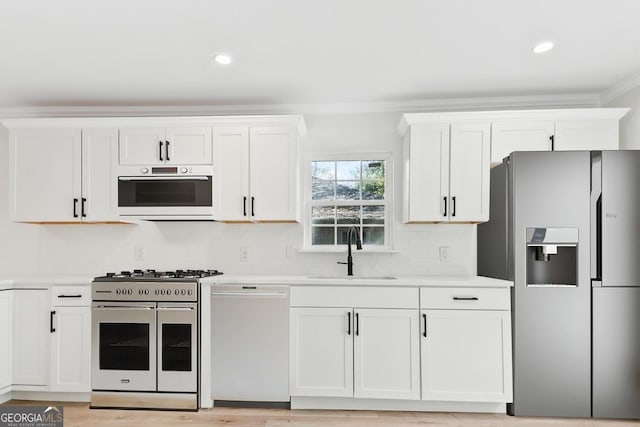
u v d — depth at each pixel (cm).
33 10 200
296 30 222
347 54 251
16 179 315
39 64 263
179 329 280
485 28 220
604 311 254
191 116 331
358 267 337
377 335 271
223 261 344
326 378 272
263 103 340
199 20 211
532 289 260
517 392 260
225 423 256
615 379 252
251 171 310
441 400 266
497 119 296
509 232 269
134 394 279
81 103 338
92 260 347
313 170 354
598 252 256
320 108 343
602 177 256
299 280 277
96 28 218
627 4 197
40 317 287
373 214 349
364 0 193
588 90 311
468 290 268
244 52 248
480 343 265
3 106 344
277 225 343
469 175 297
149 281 281
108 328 282
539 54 251
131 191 310
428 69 273
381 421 259
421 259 334
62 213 314
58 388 283
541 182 261
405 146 323
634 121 289
